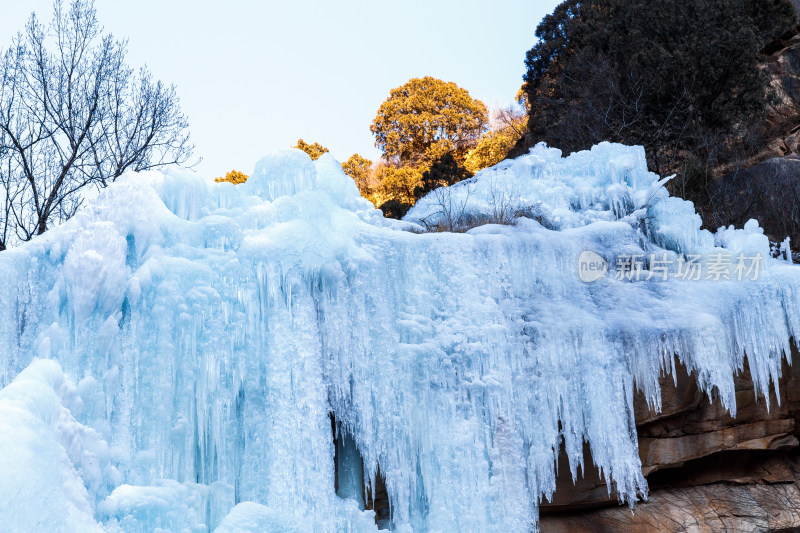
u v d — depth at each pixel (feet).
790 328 32.04
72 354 24.29
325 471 25.50
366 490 26.89
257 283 26.35
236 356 25.82
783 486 32.40
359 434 26.86
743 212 45.47
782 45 67.21
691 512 30.66
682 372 30.22
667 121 58.18
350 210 31.32
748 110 58.70
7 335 24.58
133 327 24.99
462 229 33.71
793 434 32.48
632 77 60.75
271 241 26.61
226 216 27.89
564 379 28.86
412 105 119.75
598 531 29.78
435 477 27.48
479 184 39.32
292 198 28.19
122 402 24.41
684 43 60.70
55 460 19.44
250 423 25.58
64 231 25.94
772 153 56.18
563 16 82.89
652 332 29.58
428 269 29.19
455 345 28.48
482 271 29.71
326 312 26.99
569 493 29.37
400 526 26.84
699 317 30.19
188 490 24.07
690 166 48.14
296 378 25.90
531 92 81.71
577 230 33.45
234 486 25.18
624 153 38.24
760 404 31.60
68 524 19.10
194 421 24.99
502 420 28.17
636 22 65.21
